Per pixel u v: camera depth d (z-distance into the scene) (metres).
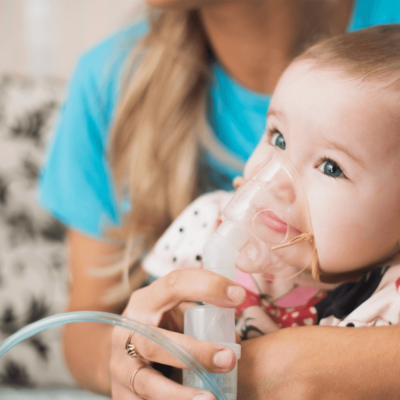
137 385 0.37
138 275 0.80
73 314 0.34
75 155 1.01
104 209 0.99
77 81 1.07
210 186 0.90
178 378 0.41
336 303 0.47
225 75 0.90
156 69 0.93
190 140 0.89
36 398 0.93
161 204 0.87
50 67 1.86
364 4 0.88
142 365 0.38
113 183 0.96
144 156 0.89
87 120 1.03
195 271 0.38
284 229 0.39
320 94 0.42
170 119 0.90
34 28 1.85
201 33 0.92
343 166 0.41
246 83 0.89
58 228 1.32
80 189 0.99
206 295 0.36
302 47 0.75
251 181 0.40
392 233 0.43
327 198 0.41
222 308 0.37
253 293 0.49
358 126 0.40
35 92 1.41
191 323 0.37
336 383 0.37
